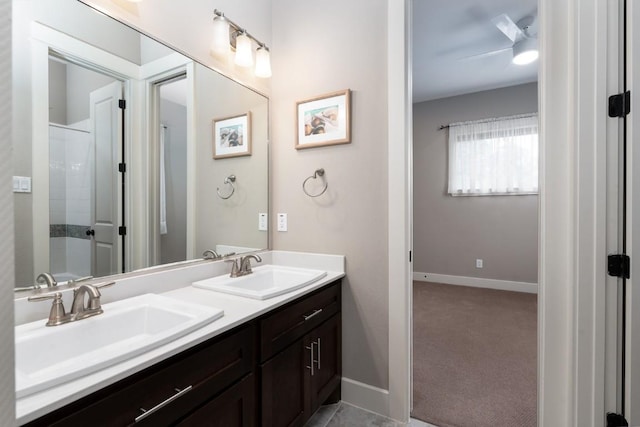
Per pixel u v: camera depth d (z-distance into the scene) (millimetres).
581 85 1262
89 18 1180
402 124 1628
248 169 1904
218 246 1714
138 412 760
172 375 845
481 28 2771
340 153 1828
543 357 1405
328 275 1730
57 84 1095
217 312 1048
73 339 926
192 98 1577
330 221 1859
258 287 1702
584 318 1269
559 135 1361
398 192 1644
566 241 1354
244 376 1104
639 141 1141
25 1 1019
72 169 1134
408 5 1671
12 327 383
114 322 1031
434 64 3434
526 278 3959
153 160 1405
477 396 1843
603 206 1229
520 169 3943
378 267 1728
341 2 1833
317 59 1906
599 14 1232
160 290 1361
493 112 4125
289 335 1338
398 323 1651
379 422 1639
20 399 592
